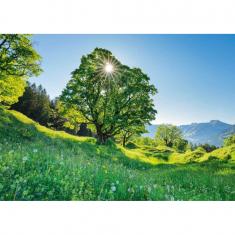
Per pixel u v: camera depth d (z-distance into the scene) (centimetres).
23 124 2689
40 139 2173
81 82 3862
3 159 638
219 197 814
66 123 4300
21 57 2698
